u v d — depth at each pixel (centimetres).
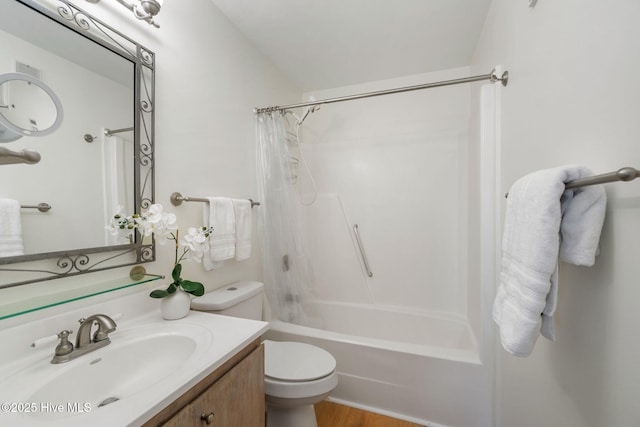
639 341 50
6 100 72
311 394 115
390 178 235
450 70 220
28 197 76
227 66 160
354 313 236
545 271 62
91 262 92
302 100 260
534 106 96
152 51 113
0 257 70
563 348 77
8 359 71
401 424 147
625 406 54
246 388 89
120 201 100
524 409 103
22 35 75
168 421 61
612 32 57
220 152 154
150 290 111
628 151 53
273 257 185
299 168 246
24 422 53
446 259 219
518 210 74
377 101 239
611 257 58
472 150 194
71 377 71
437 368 144
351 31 173
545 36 88
